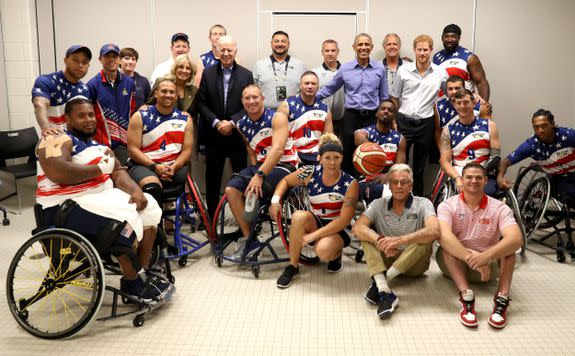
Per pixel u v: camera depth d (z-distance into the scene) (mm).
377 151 3234
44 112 3254
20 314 2473
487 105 4242
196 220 4184
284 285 3029
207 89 4250
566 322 2600
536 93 5184
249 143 3730
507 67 5141
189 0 5102
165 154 3469
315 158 3922
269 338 2445
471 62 4664
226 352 2320
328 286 3078
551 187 3672
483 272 2721
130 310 2727
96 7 5133
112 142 3947
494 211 2818
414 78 4555
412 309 2754
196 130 4707
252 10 5102
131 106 4020
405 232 2963
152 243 2787
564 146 3568
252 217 3305
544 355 2287
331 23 5102
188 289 3021
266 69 4625
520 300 2867
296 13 5094
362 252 3467
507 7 5035
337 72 4574
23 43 5172
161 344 2383
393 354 2303
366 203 3625
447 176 3768
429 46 4480
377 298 2791
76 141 2535
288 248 3180
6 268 3326
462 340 2426
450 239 2783
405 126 4562
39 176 2529
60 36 5180
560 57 5109
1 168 4773
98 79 3830
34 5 5137
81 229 2434
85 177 2469
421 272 3125
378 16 5070
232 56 4219
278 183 3396
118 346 2361
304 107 3877
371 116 4520
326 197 3111
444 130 3879
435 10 5051
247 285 3092
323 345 2381
